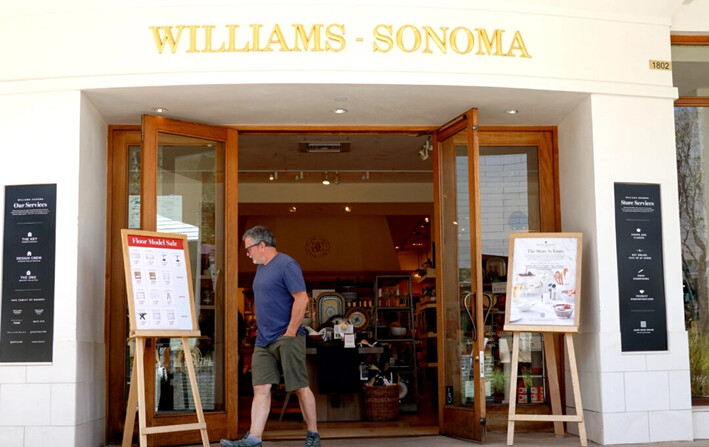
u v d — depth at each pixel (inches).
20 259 246.1
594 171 261.7
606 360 255.3
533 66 254.5
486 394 290.0
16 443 237.1
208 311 281.1
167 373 272.4
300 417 357.7
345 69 244.5
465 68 249.3
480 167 297.6
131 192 284.8
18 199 248.2
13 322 243.3
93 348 258.5
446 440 271.3
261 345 231.6
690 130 284.5
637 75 264.5
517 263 261.7
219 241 283.7
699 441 256.5
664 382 257.4
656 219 263.9
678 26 277.7
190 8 246.2
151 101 260.1
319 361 346.0
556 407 270.7
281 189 498.9
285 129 291.1
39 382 239.3
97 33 247.4
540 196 295.1
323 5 246.4
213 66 244.2
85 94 252.4
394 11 248.4
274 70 243.6
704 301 279.6
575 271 257.6
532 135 297.9
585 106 267.3
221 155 287.7
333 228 623.5
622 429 253.3
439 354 290.2
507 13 254.4
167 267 244.1
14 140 249.6
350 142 381.4
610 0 260.7
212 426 271.9
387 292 434.3
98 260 270.1
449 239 286.2
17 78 249.3
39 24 250.1
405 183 501.4
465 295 271.6
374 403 342.3
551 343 271.3
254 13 245.8
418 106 271.1
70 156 247.6
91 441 253.9
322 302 439.8
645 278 261.0
